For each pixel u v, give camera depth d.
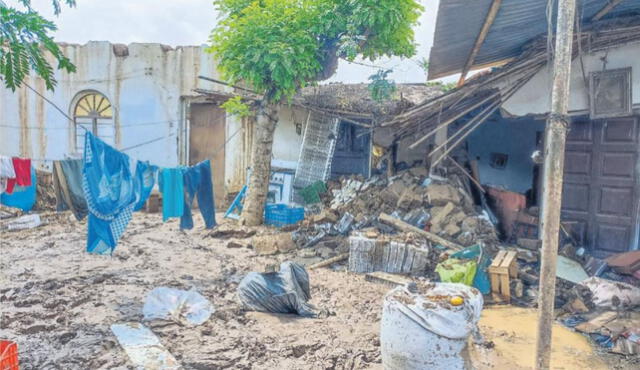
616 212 7.59
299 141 12.94
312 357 4.34
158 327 4.87
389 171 11.17
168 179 7.23
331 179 12.42
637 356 4.44
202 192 7.99
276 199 12.77
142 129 14.54
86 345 4.36
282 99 10.61
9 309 5.29
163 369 3.92
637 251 6.82
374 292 6.37
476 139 10.76
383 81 10.02
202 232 10.23
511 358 4.45
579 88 7.30
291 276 5.75
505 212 8.99
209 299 5.86
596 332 4.95
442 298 3.75
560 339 4.89
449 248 7.62
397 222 8.52
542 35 7.15
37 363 3.99
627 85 6.85
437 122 8.84
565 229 8.05
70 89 14.59
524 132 10.39
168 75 14.33
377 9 8.66
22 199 6.76
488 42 7.05
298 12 8.99
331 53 9.76
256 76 9.00
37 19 2.40
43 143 14.83
